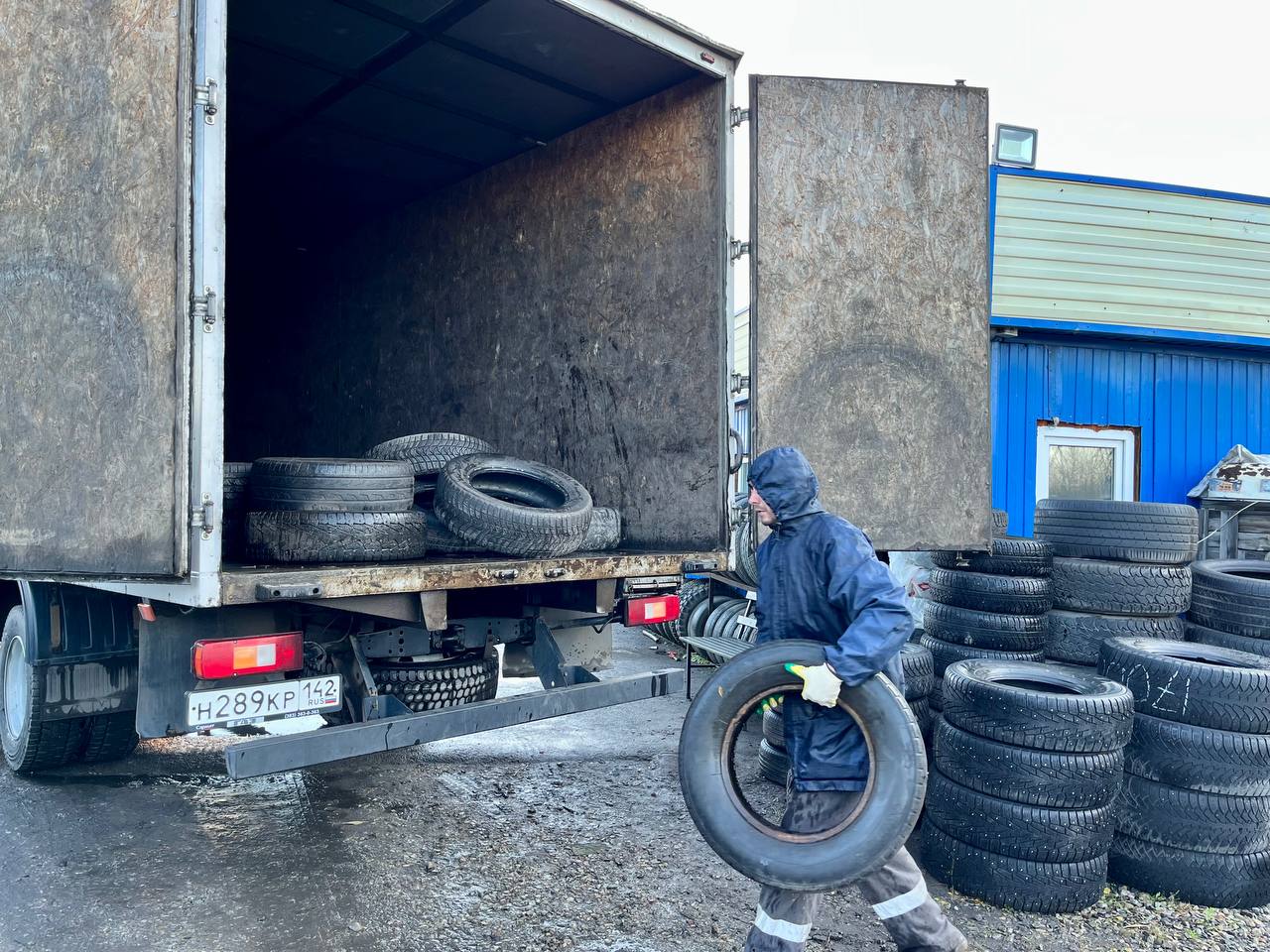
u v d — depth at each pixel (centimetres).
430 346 689
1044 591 504
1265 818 372
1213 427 846
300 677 330
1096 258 787
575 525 428
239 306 930
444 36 481
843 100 457
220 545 290
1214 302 814
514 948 321
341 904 348
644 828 436
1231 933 356
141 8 289
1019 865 366
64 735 472
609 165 529
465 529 419
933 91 468
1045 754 363
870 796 255
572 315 553
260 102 586
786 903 266
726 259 455
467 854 400
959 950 276
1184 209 804
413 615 360
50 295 315
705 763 272
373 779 498
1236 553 771
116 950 310
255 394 920
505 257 614
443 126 585
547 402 572
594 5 410
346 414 789
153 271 288
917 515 467
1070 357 809
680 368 480
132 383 293
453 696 408
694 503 470
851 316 457
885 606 256
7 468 333
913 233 466
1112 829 374
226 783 484
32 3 317
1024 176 769
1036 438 800
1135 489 826
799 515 282
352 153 645
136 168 291
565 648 459
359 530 364
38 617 443
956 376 473
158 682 332
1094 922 361
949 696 404
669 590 449
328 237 820
